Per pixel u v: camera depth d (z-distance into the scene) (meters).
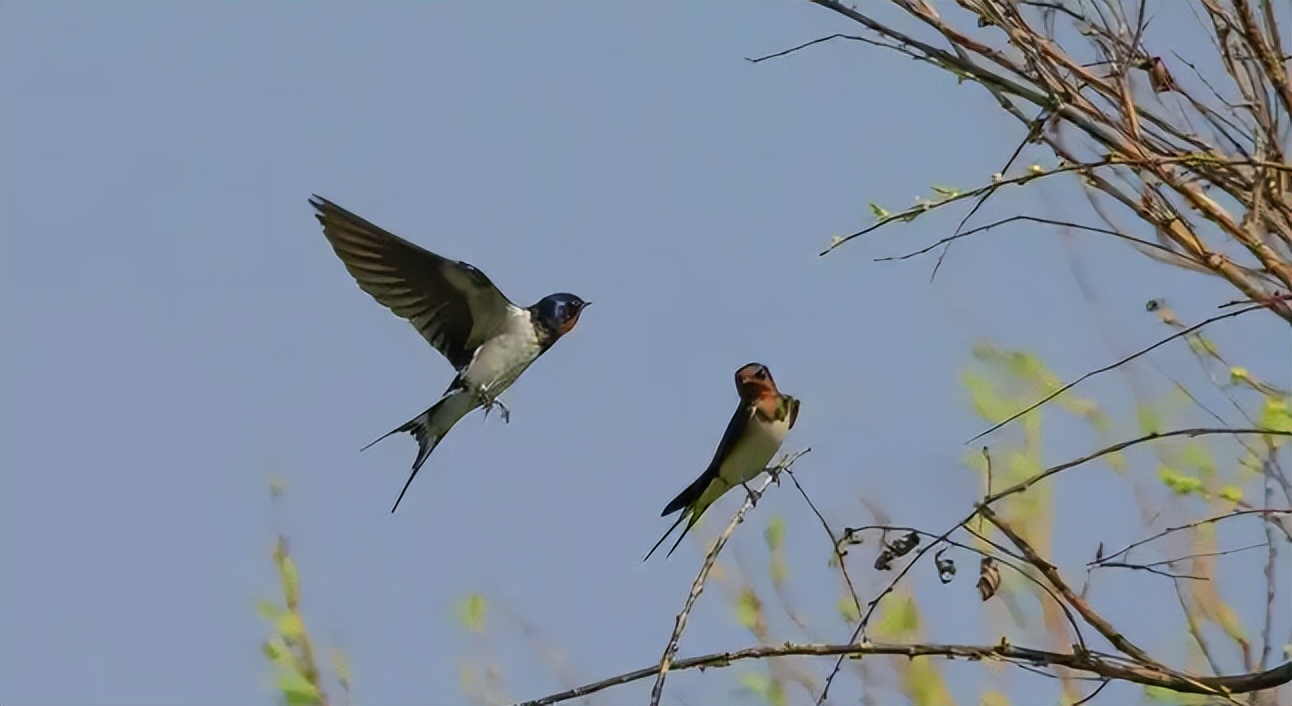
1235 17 9.04
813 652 9.20
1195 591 10.23
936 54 9.41
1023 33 9.24
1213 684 9.03
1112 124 9.10
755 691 10.73
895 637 10.91
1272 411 9.46
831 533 9.64
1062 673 10.59
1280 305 8.72
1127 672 8.98
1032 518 10.79
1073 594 9.09
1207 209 8.60
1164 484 10.05
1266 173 8.60
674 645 8.85
